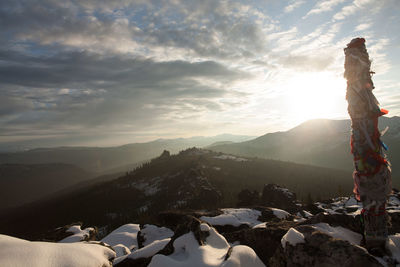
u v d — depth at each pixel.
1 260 2.15
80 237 6.61
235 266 2.61
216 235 3.75
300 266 2.70
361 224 3.14
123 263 4.16
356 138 2.86
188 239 3.57
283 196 39.25
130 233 10.09
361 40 2.91
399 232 3.51
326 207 11.45
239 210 8.64
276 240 3.73
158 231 9.16
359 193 2.96
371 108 2.74
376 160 2.73
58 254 2.67
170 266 2.88
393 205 5.86
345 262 2.43
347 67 2.97
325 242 2.73
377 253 2.78
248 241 4.01
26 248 2.47
